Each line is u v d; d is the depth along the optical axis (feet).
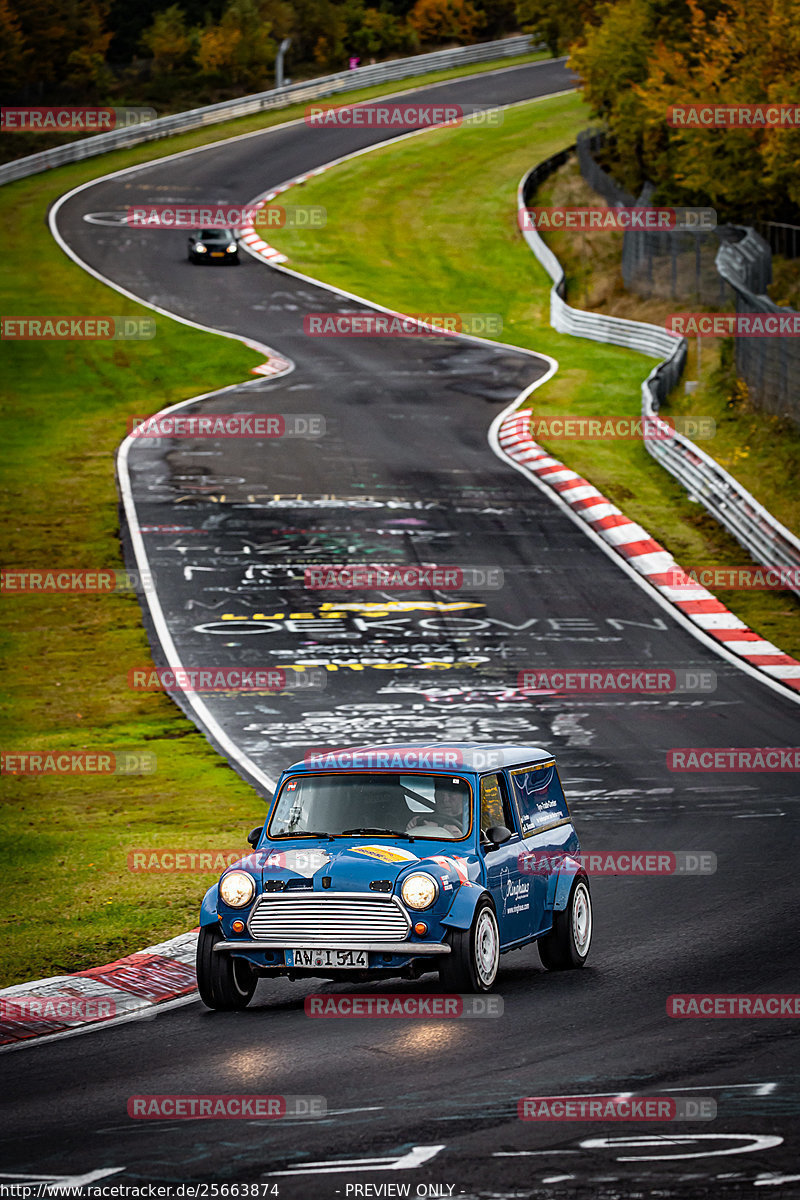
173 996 138.10
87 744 270.67
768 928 155.43
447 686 307.78
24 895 176.14
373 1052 111.55
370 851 132.87
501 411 572.10
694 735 271.49
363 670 319.47
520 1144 87.61
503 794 144.66
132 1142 90.94
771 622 358.02
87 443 522.06
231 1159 86.63
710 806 223.71
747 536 415.03
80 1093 103.60
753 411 526.16
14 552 405.80
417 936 127.24
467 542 417.90
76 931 159.74
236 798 231.50
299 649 334.03
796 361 488.02
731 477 437.99
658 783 239.09
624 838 205.57
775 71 603.26
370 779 142.20
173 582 382.42
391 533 424.46
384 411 569.64
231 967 130.93
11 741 273.75
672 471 487.20
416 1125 91.97
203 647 335.67
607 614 362.53
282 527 428.56
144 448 515.50
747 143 626.64
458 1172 82.84
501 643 339.57
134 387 600.80
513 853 140.26
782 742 266.16
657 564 402.72
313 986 144.46
